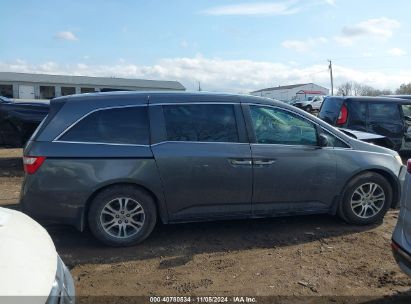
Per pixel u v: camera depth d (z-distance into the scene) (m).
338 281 4.39
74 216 5.07
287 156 5.61
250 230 5.88
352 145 5.98
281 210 5.70
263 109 5.68
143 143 5.23
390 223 6.18
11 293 2.30
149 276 4.52
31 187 5.00
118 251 5.16
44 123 5.15
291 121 5.74
